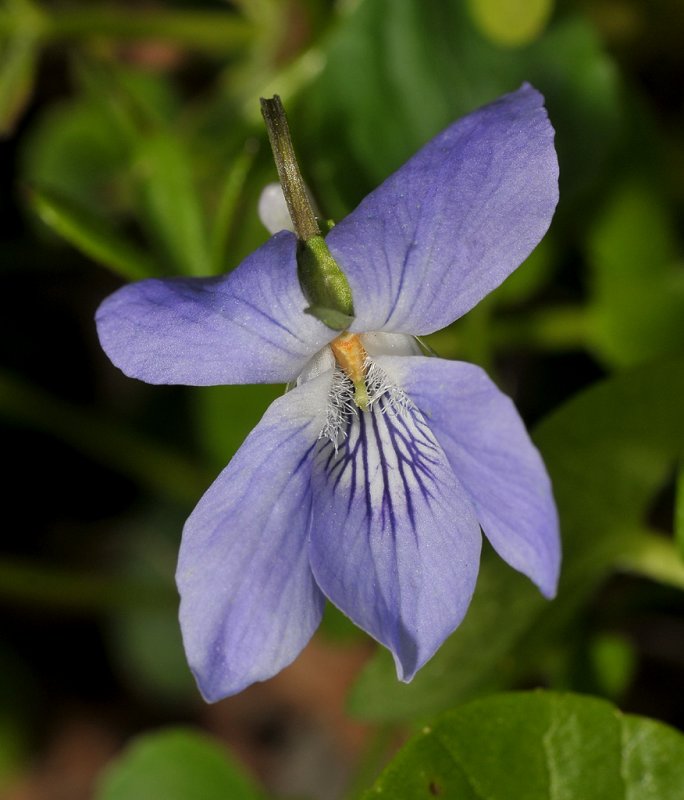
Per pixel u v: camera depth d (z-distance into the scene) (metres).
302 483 0.09
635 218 0.12
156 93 0.13
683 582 0.11
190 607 0.09
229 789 0.11
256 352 0.09
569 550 0.11
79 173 0.13
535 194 0.09
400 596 0.09
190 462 0.13
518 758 0.10
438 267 0.09
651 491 0.10
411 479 0.09
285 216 0.09
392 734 0.12
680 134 0.13
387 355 0.09
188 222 0.11
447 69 0.12
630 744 0.10
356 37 0.12
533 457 0.08
